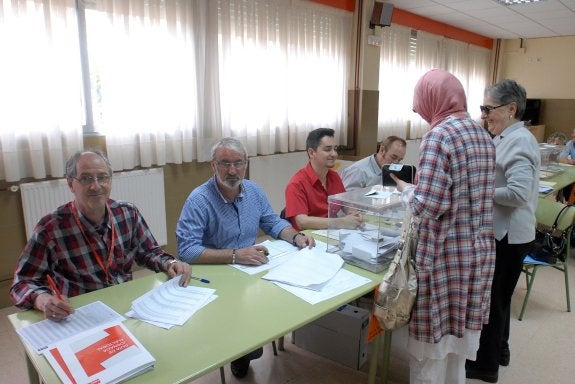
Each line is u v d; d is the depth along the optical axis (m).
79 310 1.29
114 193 3.10
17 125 2.62
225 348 1.11
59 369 0.99
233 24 3.65
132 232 1.67
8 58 2.50
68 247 1.48
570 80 7.26
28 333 1.16
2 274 2.71
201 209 1.81
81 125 2.88
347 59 4.86
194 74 3.42
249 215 1.95
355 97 4.95
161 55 3.21
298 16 4.18
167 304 1.34
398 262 1.49
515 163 1.82
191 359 1.06
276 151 4.31
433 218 1.44
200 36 3.40
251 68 3.83
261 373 2.12
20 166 2.69
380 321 1.52
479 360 2.07
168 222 3.55
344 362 2.19
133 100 3.12
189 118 3.46
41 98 2.66
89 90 2.94
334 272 1.62
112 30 2.94
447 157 1.41
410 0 4.89
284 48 4.06
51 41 2.64
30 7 2.54
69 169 1.46
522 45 7.61
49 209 2.78
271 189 4.22
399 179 1.93
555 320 2.71
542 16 5.64
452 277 1.49
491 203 1.53
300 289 1.48
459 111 1.50
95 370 0.99
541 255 2.71
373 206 1.75
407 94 5.81
